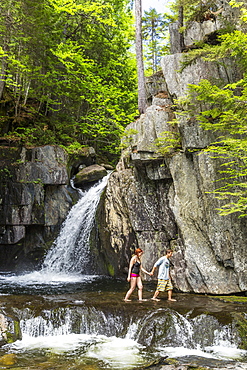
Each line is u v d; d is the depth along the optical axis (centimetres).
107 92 1983
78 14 2000
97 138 2289
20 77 1852
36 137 1855
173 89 1239
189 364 591
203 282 1064
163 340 747
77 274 1548
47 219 1670
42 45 1828
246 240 1050
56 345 732
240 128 941
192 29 1427
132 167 1427
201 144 1123
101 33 2169
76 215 1692
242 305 866
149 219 1313
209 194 1096
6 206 1597
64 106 2148
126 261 1365
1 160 1638
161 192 1298
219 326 751
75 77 1933
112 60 2170
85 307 857
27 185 1627
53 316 823
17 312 826
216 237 1070
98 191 1692
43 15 1720
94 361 644
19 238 1606
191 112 1155
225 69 1192
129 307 856
